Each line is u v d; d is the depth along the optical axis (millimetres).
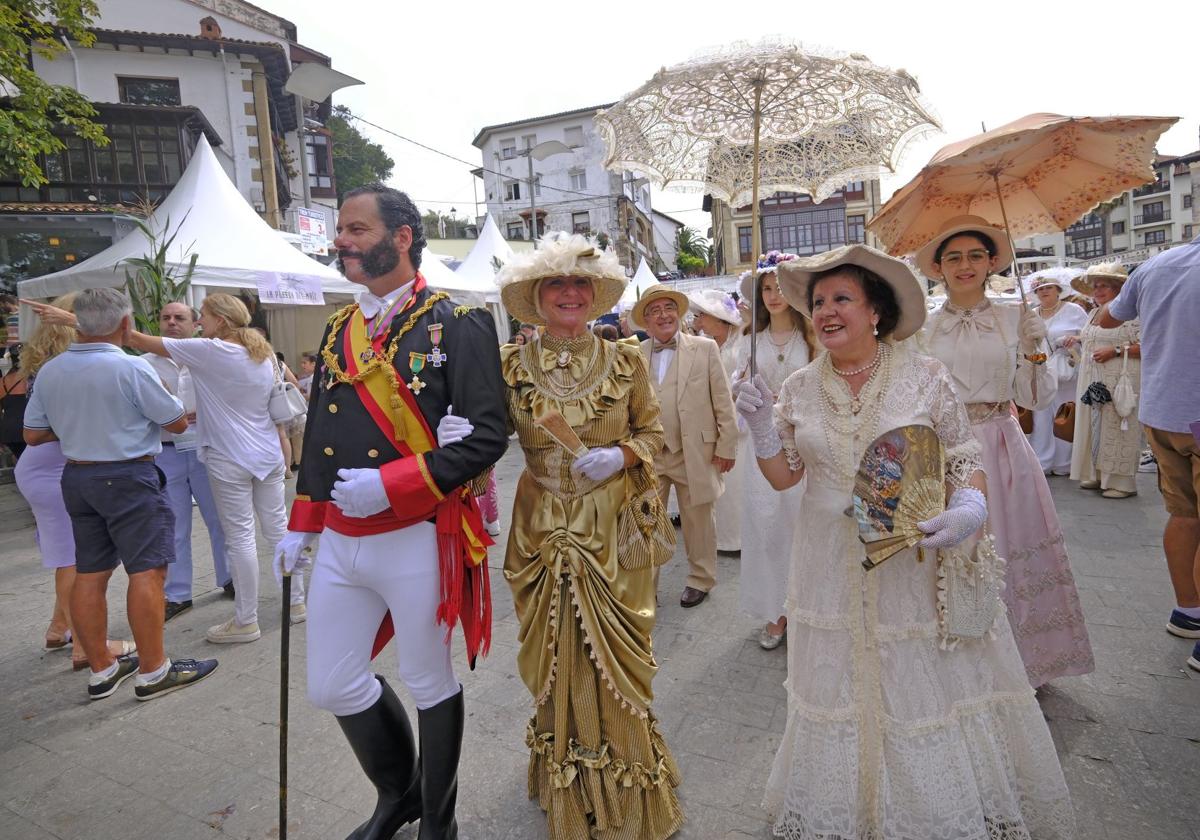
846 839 1888
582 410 2096
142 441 3186
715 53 2193
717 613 3898
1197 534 3072
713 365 3918
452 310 1962
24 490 3627
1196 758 2350
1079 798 2188
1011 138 2307
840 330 1880
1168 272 2842
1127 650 3125
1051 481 6586
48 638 3787
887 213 2830
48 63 16406
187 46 17344
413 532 1915
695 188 2854
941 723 1845
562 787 2092
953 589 1842
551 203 42031
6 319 7980
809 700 1987
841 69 2252
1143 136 2416
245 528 3752
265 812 2391
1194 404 2812
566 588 2102
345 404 1912
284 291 7840
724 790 2354
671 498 5773
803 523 2043
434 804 2043
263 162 18234
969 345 2691
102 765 2717
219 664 3535
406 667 1994
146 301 6664
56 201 14867
